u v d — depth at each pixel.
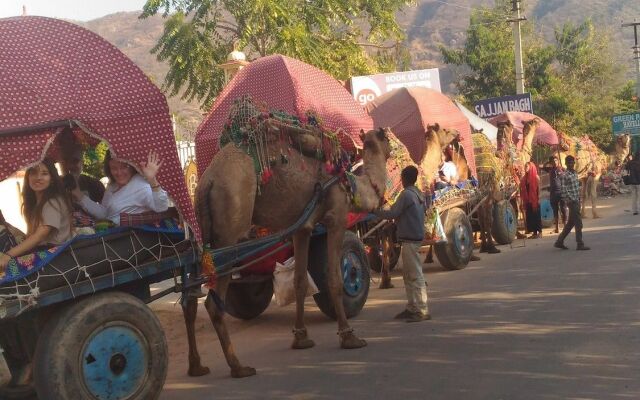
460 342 7.54
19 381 5.89
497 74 41.66
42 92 5.36
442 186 12.40
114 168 6.05
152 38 99.62
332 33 26.62
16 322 5.79
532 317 8.42
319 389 6.32
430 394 5.96
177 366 7.51
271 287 9.70
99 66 5.73
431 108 12.74
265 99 8.45
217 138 8.36
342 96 9.19
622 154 28.91
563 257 12.98
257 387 6.52
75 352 5.33
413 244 8.66
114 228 5.75
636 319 8.00
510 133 16.59
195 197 6.99
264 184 7.25
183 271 6.38
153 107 5.77
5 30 5.62
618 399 5.61
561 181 13.98
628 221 18.41
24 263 5.21
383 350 7.46
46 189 5.47
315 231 8.67
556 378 6.18
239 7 22.75
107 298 5.57
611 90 44.28
